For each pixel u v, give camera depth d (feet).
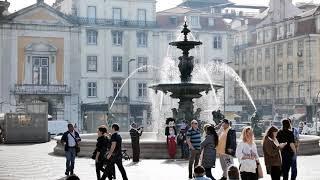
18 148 127.13
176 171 71.77
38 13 249.55
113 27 261.24
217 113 98.89
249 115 293.84
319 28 260.62
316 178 64.34
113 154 57.00
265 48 292.40
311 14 265.13
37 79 249.55
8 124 150.92
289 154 53.83
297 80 268.62
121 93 261.44
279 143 53.93
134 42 265.34
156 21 269.44
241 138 46.88
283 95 278.26
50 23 250.98
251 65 304.09
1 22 244.22
